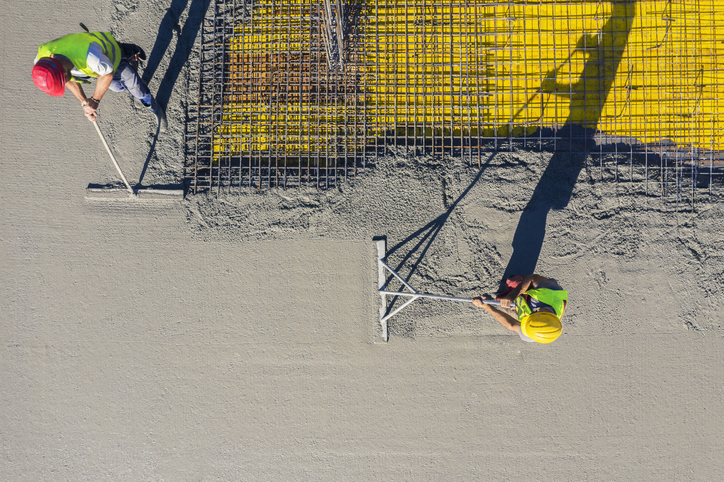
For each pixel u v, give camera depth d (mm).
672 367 4371
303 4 4566
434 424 4352
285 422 4359
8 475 4312
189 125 4523
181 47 4566
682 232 4422
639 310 4410
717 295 4406
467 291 4430
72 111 4520
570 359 4387
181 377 4379
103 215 4469
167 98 4531
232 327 4414
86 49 3412
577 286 4422
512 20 4559
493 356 4398
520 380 4379
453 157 4480
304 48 4578
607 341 4395
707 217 4430
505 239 4457
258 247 4461
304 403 4375
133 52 3883
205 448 4336
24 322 4406
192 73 4555
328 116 4477
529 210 4461
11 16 4570
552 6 4570
